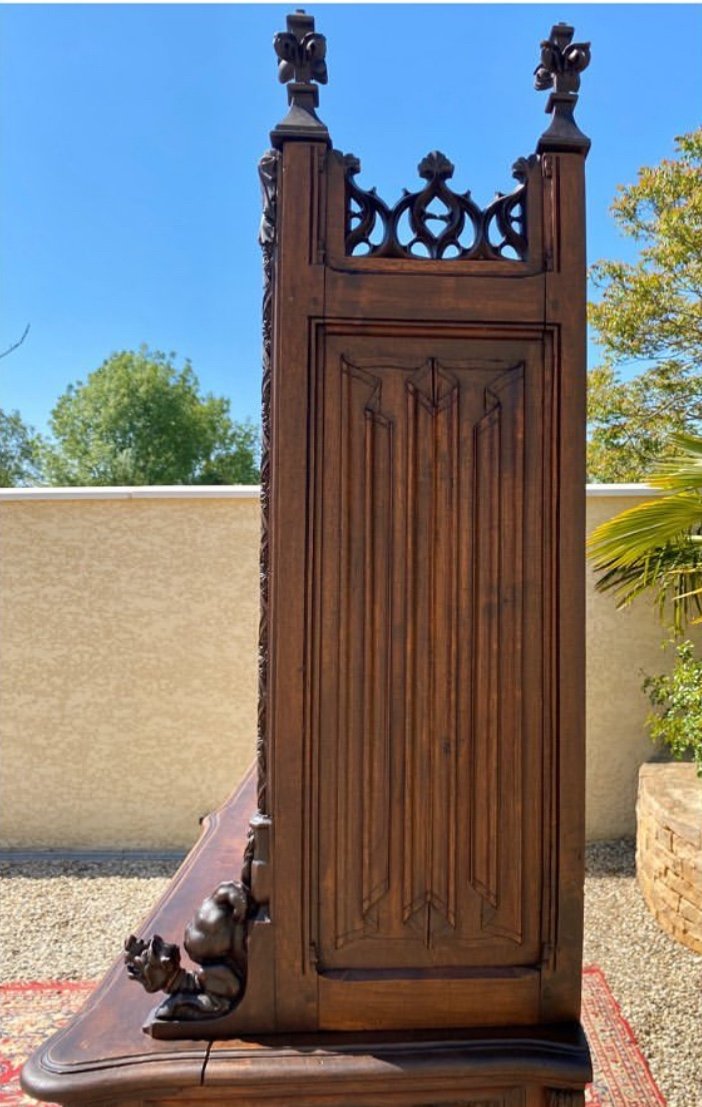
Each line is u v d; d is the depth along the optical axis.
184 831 4.19
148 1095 1.00
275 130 1.07
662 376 8.22
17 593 4.19
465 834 1.09
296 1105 1.03
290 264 1.07
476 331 1.09
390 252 1.08
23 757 4.20
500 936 1.10
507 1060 1.02
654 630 4.17
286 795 1.08
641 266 8.35
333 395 1.08
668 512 3.14
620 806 4.16
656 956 2.87
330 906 1.09
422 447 1.09
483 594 1.09
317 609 1.08
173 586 4.19
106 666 4.20
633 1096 2.02
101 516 4.20
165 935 1.46
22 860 4.08
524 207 1.09
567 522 1.09
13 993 2.69
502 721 1.10
